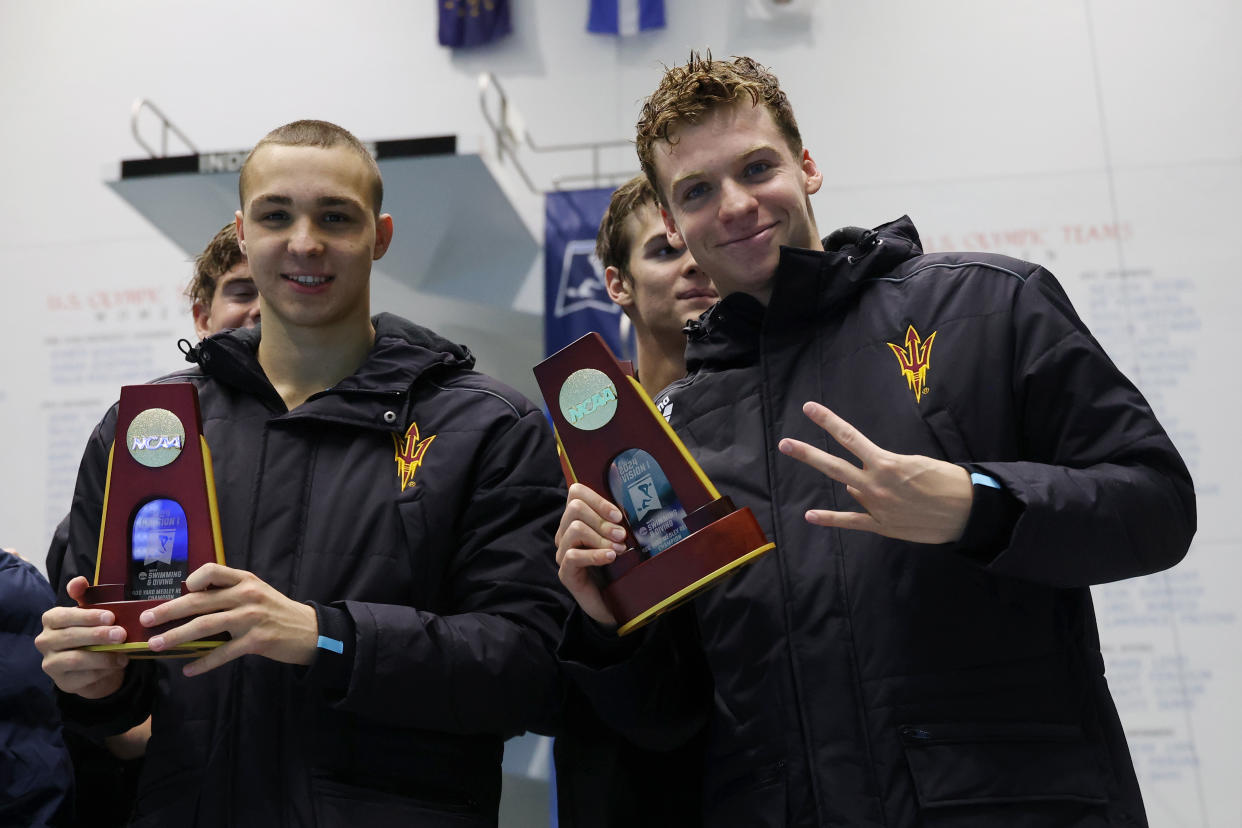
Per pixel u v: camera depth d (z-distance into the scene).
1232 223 4.35
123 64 5.31
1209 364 4.23
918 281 1.43
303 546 1.50
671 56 4.92
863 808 1.23
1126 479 1.22
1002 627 1.26
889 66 4.74
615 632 1.38
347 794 1.38
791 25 4.85
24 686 1.68
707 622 1.40
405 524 1.51
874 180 4.63
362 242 1.66
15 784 1.63
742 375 1.51
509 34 5.05
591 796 1.56
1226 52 4.53
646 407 1.35
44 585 1.79
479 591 1.53
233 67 5.23
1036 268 1.39
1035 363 1.31
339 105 5.12
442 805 1.42
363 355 1.72
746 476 1.42
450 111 5.03
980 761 1.20
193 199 3.93
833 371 1.43
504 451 1.58
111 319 5.04
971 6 4.74
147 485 1.38
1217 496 4.10
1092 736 1.26
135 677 1.45
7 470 4.91
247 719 1.42
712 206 1.48
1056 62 4.63
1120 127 4.52
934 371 1.35
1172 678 3.96
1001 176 4.54
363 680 1.35
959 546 1.18
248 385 1.62
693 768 1.59
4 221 5.20
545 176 4.85
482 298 4.32
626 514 1.36
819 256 1.44
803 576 1.33
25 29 5.41
